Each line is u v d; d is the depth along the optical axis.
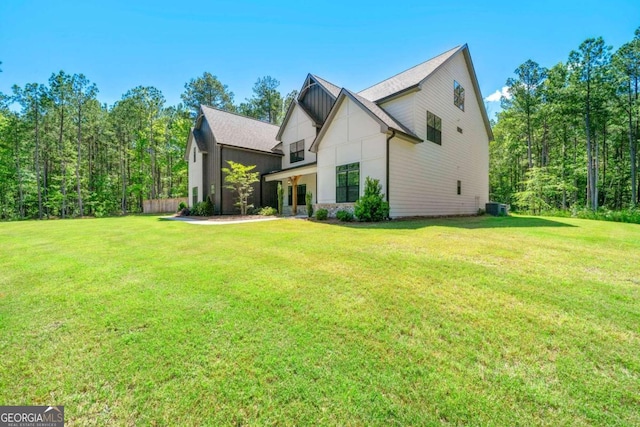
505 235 7.52
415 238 7.10
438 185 14.76
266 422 1.74
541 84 22.12
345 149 13.37
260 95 36.06
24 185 27.84
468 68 17.11
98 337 2.66
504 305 3.23
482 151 19.05
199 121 20.34
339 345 2.49
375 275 4.30
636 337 2.59
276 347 2.47
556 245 6.22
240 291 3.75
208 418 1.77
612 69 17.28
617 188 23.81
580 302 3.29
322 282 4.05
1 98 23.88
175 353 2.40
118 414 1.81
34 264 5.26
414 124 12.96
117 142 33.00
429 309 3.15
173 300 3.49
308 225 10.44
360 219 11.45
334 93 16.30
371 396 1.92
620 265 4.69
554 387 1.99
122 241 7.70
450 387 1.99
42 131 27.81
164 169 36.44
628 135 19.50
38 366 2.25
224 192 17.91
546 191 21.86
